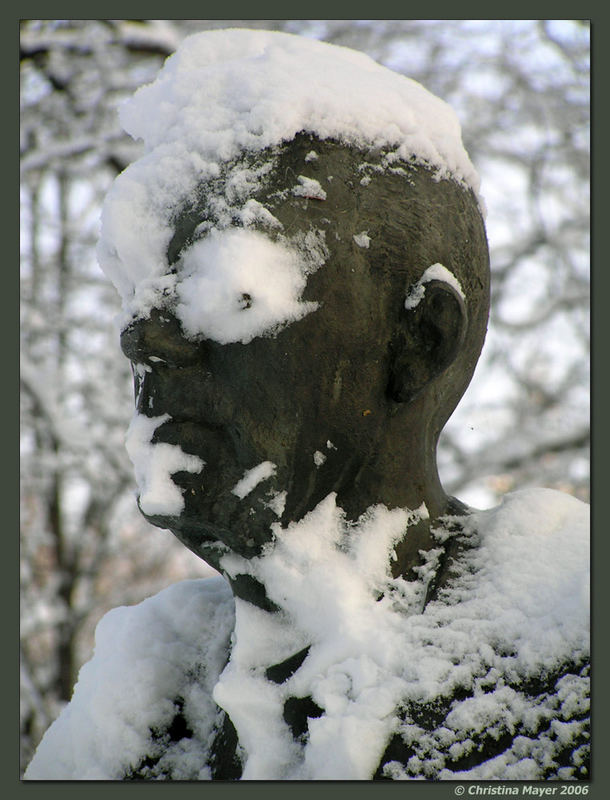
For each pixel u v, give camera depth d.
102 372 11.61
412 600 3.14
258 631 3.20
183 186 3.13
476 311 3.39
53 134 11.79
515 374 11.16
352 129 3.15
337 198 3.08
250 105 3.17
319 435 3.14
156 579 13.30
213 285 2.97
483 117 11.84
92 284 12.02
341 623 3.02
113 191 3.22
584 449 11.07
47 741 3.80
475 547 3.34
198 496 3.13
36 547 13.00
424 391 3.27
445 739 2.84
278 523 3.18
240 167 3.09
